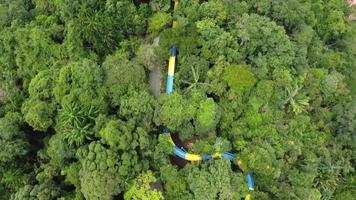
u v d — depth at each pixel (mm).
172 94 41562
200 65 44000
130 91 42094
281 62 45844
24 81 46719
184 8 46688
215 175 39312
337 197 47000
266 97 43562
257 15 46562
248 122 43312
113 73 42219
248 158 40844
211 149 41812
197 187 38750
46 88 43406
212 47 44562
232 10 47312
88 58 45594
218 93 43469
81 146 40406
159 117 41188
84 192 38094
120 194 40250
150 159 41031
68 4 46844
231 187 40156
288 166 43250
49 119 43219
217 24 46250
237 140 42688
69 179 40750
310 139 46125
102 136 39125
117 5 45844
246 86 43031
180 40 43562
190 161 42750
